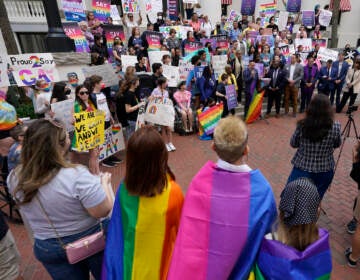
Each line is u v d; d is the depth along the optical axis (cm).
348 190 447
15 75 556
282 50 1038
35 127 158
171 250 173
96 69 604
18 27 1277
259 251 156
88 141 439
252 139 706
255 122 866
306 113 286
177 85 776
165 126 638
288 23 1409
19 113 711
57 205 155
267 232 158
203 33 1102
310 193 163
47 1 650
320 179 301
